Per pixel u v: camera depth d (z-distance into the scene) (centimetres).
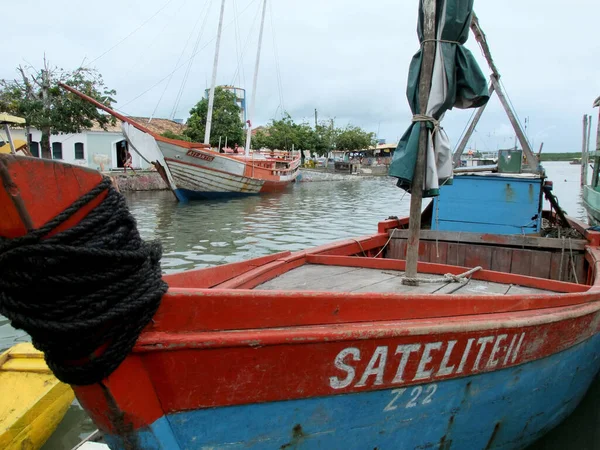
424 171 356
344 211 1970
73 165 178
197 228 1468
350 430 257
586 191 1337
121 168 3212
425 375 268
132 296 190
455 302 284
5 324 629
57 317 178
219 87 3738
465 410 297
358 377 247
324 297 237
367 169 5197
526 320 298
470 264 565
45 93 2202
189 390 214
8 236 170
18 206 163
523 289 385
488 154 5475
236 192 2552
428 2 339
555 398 371
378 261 447
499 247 550
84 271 179
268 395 229
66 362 191
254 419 232
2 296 176
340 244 536
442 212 618
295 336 223
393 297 259
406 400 269
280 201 2411
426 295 273
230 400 223
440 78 340
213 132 3631
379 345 246
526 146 646
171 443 218
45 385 399
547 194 648
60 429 406
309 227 1499
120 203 194
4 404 377
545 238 527
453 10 332
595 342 395
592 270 457
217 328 213
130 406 203
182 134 3788
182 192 2336
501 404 318
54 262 170
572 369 373
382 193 2941
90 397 202
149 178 2908
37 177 168
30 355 434
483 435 320
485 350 286
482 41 605
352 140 6181
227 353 214
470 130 739
